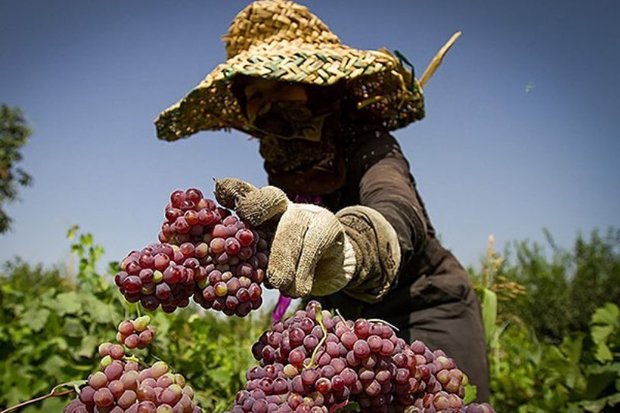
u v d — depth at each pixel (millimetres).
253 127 2389
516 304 12383
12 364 4074
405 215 1680
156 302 1072
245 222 1154
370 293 1420
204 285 1101
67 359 3951
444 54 2602
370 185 1948
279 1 2469
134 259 1065
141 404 942
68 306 3918
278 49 2270
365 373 1043
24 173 24172
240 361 4293
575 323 15797
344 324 1084
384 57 2266
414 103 2531
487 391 2396
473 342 2402
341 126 2428
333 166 2340
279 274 1161
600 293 15953
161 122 2947
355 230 1393
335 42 2447
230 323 6148
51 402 3857
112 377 967
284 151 2336
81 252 4004
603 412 3668
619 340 3793
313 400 1024
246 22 2490
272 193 1171
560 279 16344
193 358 3887
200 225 1101
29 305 4453
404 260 1609
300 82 2113
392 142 2285
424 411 1127
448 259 2535
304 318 1103
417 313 2391
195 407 1007
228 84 2596
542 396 4320
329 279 1301
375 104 2508
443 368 1179
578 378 3967
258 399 1021
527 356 5121
